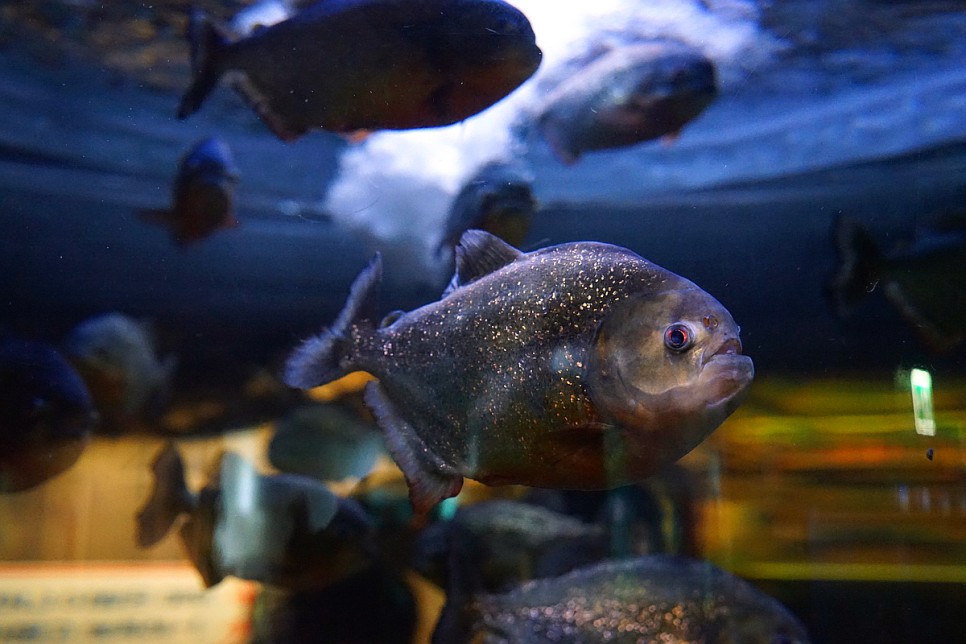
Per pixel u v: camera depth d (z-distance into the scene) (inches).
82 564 33.7
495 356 12.8
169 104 44.1
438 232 22.8
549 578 21.0
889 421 26.1
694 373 11.3
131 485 37.9
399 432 13.9
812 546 26.0
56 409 26.9
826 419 26.4
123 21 37.5
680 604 19.6
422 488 13.7
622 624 19.7
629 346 11.6
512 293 12.9
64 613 31.0
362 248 34.8
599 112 24.8
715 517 25.3
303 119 17.5
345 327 14.5
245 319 49.4
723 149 42.0
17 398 26.2
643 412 11.6
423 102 16.6
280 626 27.9
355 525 25.9
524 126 28.5
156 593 30.9
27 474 27.1
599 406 11.9
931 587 25.9
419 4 15.9
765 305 27.3
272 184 43.8
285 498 26.1
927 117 43.4
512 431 12.7
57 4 37.5
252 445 33.0
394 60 16.2
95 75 43.7
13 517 35.6
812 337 26.5
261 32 17.0
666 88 24.1
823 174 42.8
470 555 23.6
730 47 38.9
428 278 24.4
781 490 26.0
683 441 11.7
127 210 50.5
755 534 26.0
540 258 13.1
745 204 43.0
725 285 27.8
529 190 21.3
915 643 25.7
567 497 25.3
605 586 20.2
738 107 41.8
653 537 24.6
